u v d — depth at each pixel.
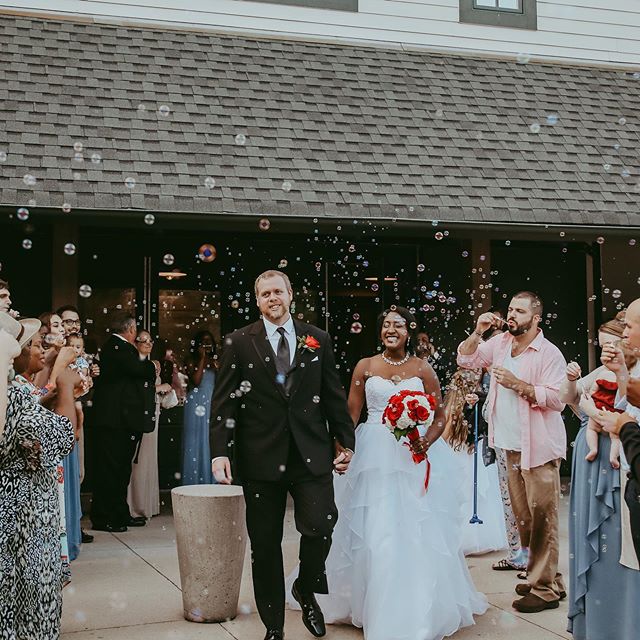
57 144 6.51
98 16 7.96
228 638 4.00
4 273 7.95
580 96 8.84
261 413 3.83
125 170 6.46
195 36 8.15
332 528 3.82
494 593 4.81
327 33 8.65
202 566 4.25
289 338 3.94
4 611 3.09
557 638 4.01
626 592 3.62
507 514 5.36
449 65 8.79
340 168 7.09
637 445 2.84
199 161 6.76
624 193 7.69
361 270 9.02
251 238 8.77
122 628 4.15
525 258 9.20
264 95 7.66
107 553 5.81
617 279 9.30
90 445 8.18
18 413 3.10
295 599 4.09
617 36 9.55
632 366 3.65
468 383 5.82
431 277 9.09
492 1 9.18
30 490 3.18
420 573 3.88
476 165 7.54
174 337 8.55
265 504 3.84
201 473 7.52
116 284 8.37
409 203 6.90
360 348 8.98
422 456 4.04
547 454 4.47
